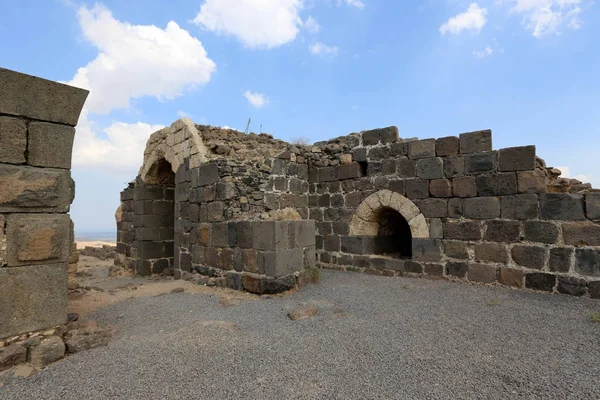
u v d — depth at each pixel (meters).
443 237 7.19
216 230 7.38
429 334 4.12
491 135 6.71
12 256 3.36
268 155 9.12
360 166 8.62
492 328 4.32
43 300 3.55
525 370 3.17
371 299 5.80
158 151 9.90
